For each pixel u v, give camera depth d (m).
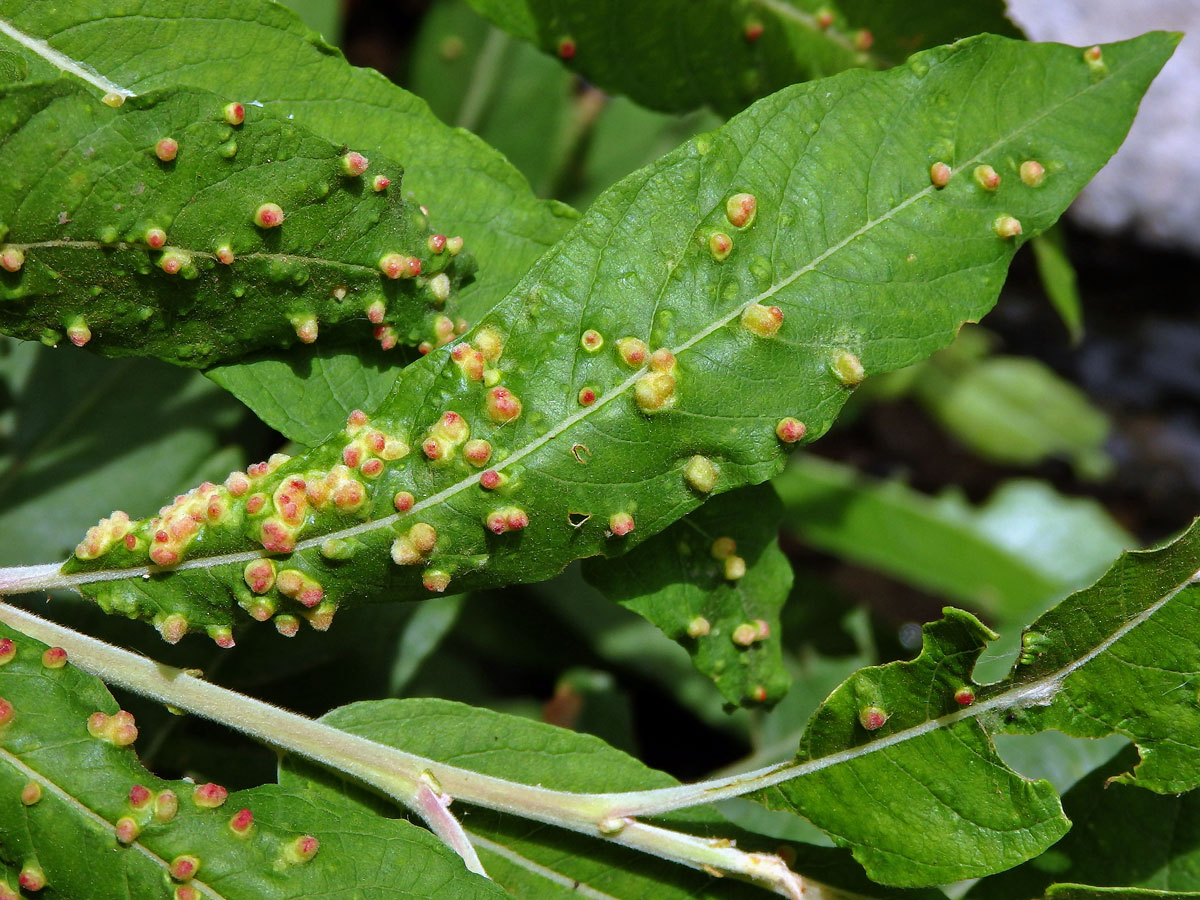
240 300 0.26
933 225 0.27
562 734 0.27
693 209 0.26
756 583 0.28
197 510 0.26
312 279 0.26
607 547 0.26
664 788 0.27
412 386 0.26
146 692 0.26
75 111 0.25
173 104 0.26
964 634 0.26
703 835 0.27
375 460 0.26
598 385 0.26
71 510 0.31
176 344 0.26
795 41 0.29
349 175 0.26
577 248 0.26
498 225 0.28
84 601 0.30
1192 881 0.28
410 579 0.26
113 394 0.32
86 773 0.26
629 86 0.29
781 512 0.28
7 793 0.25
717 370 0.26
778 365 0.26
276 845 0.26
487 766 0.27
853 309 0.26
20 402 0.31
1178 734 0.26
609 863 0.27
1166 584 0.26
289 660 0.31
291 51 0.27
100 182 0.26
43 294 0.26
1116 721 0.26
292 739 0.26
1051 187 0.27
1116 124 0.27
